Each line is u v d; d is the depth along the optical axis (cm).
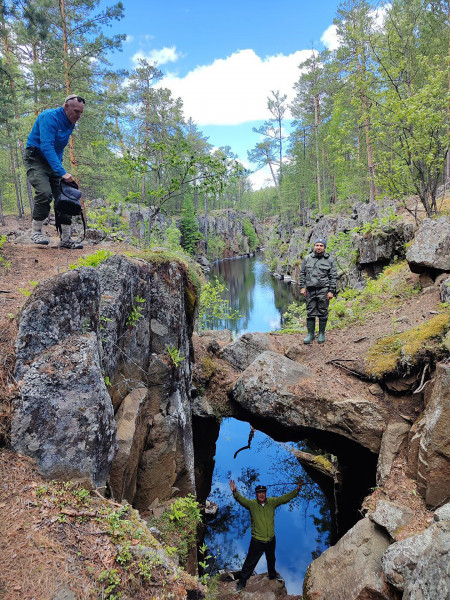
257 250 8669
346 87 1864
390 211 1367
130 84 2895
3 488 233
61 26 1549
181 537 436
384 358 616
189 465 545
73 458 265
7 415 258
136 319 450
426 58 1039
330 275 741
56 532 222
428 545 326
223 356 830
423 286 855
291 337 871
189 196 5075
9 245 618
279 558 759
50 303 284
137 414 418
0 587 182
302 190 5166
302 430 661
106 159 1800
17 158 3544
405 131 1001
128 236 900
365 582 383
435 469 427
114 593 203
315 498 957
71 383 274
